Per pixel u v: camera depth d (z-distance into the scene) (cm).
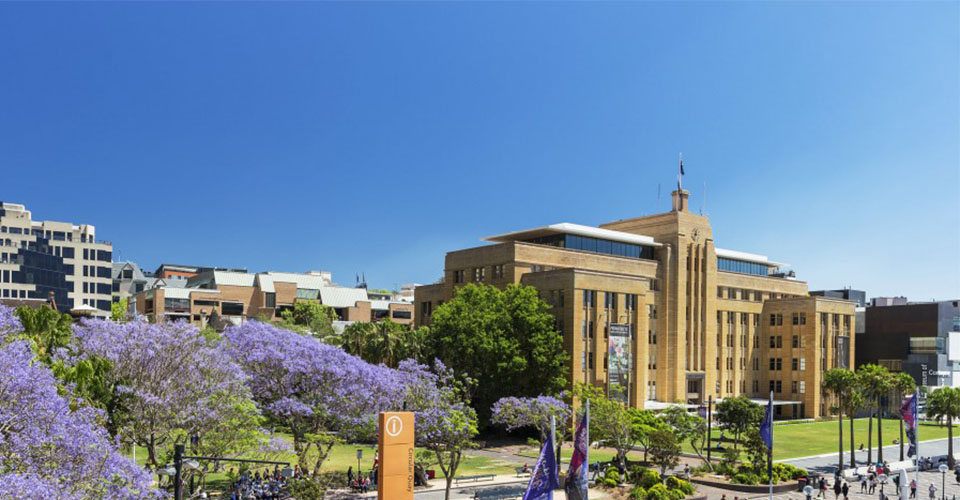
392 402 5444
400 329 8519
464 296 8669
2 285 16050
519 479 6172
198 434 4275
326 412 5209
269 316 15138
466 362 8119
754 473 6391
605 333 9169
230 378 4534
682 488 5672
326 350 5519
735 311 12112
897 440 9712
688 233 11094
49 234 18275
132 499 2727
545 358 8088
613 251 10625
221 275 15625
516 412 6594
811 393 11881
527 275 9331
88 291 17875
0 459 2388
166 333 4459
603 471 6525
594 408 6581
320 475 5831
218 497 4741
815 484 6431
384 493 3494
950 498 6181
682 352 10719
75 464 2602
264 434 4600
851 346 12669
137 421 4116
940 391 8106
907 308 14625
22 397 2548
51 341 4072
